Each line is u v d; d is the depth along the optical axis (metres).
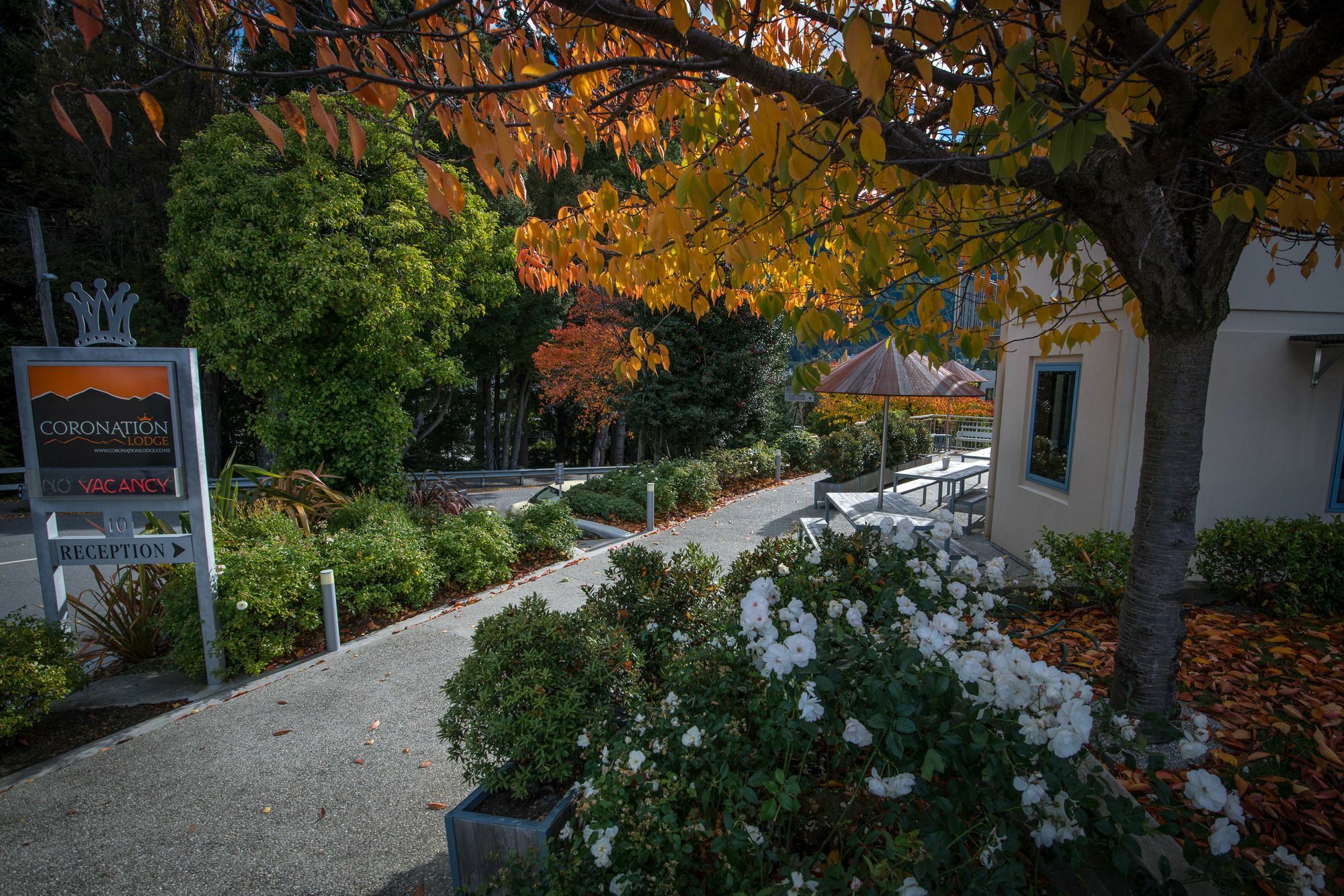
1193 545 2.81
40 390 4.84
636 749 2.28
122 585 5.62
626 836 2.04
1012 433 7.43
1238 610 4.79
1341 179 2.87
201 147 9.73
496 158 2.03
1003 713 1.88
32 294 17.20
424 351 11.03
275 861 3.17
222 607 5.18
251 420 10.90
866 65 1.49
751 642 2.18
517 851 2.52
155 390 4.92
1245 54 1.86
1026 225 2.95
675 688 2.55
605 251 2.95
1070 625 4.43
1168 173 2.31
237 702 4.82
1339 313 5.14
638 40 2.58
